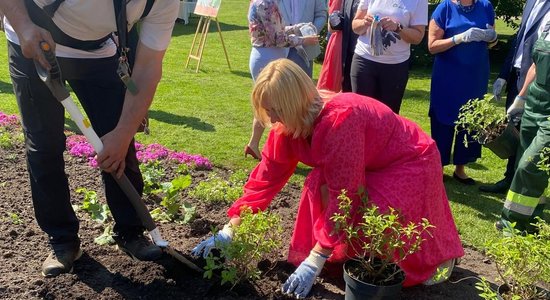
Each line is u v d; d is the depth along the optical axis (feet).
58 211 11.64
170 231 13.99
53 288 11.14
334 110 10.54
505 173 18.61
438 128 19.51
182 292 11.20
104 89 11.37
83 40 10.55
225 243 11.18
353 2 19.16
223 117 26.35
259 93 10.44
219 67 40.06
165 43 10.21
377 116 11.10
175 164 19.17
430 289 11.94
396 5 17.88
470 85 19.04
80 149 19.34
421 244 11.48
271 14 19.17
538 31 17.22
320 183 11.55
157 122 24.82
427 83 38.65
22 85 10.59
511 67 18.56
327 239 10.93
